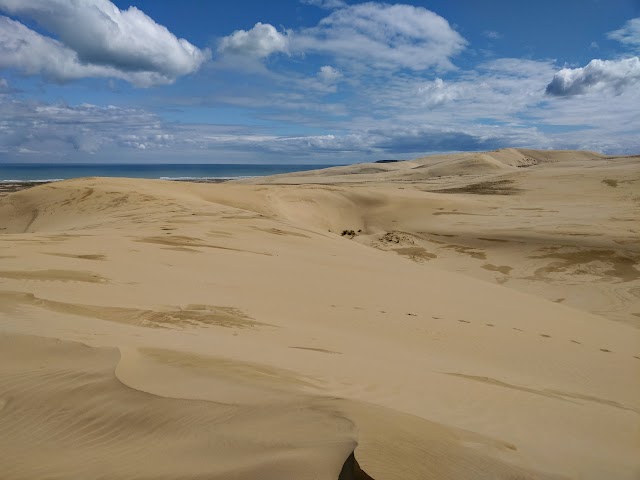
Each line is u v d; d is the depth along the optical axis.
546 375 9.80
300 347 8.58
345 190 56.59
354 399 5.59
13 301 9.09
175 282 13.32
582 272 30.31
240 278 15.06
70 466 3.69
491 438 5.09
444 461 3.80
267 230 27.66
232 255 18.89
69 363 5.69
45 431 4.26
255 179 132.88
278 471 3.20
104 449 3.94
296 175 154.38
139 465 3.63
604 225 39.50
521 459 4.57
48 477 3.54
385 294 15.73
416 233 41.34
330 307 13.05
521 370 9.83
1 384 5.13
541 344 12.40
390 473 3.28
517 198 60.50
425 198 55.75
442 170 133.25
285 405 4.61
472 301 16.89
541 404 7.38
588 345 13.30
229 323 9.81
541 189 67.31
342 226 49.25
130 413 4.49
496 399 7.12
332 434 3.82
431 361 9.12
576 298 26.52
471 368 9.12
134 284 12.40
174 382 5.32
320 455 3.35
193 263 16.41
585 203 54.59
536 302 19.27
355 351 8.87
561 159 185.00
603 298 26.25
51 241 17.84
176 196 42.06
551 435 5.95
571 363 11.07
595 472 4.84
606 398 8.80
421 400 6.29
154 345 6.89
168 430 4.17
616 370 11.12
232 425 4.15
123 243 18.70
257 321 10.34
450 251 36.50
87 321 8.28
